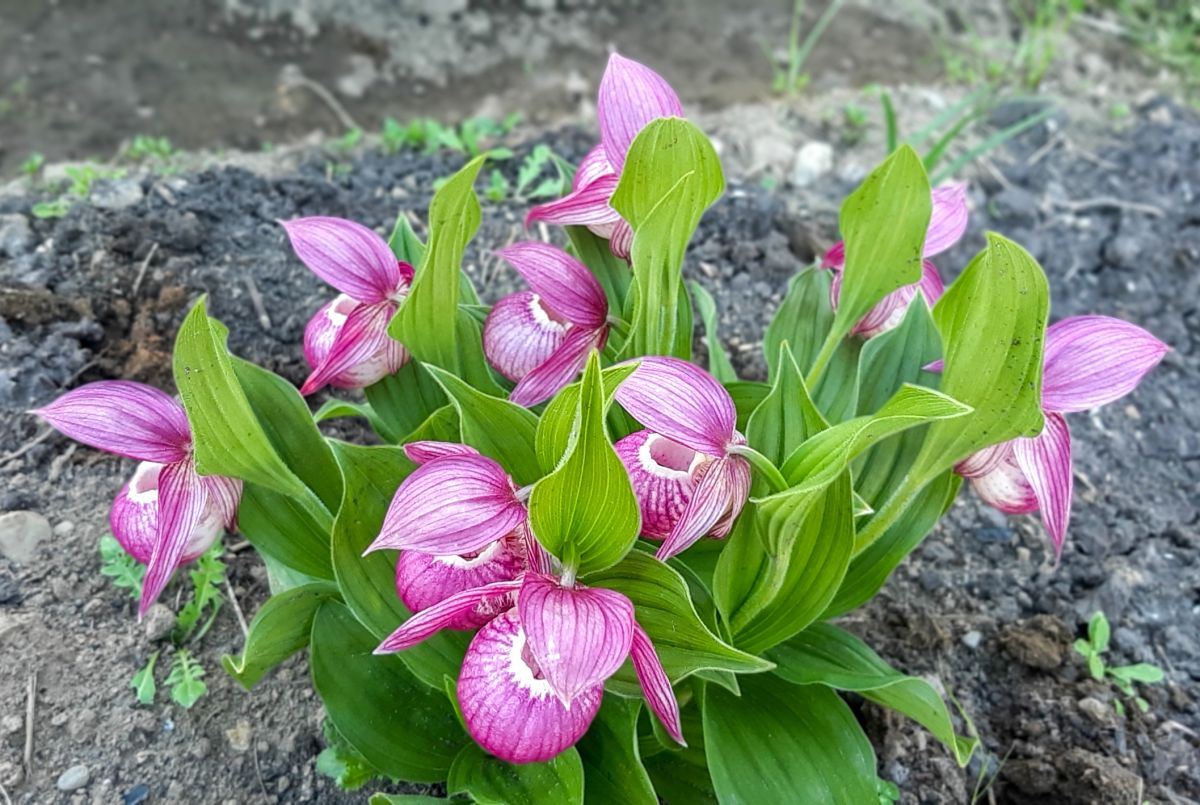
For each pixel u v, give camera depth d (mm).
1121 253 643
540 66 812
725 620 310
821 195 667
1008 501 311
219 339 268
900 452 350
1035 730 421
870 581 353
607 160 315
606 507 245
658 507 275
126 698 385
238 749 379
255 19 818
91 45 777
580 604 240
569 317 317
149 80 757
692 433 255
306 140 729
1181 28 877
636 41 835
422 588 268
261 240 554
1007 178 703
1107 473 533
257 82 771
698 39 841
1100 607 467
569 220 315
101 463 455
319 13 827
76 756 367
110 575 416
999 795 411
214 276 526
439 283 315
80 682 386
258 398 338
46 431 456
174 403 295
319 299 535
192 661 397
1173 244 656
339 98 769
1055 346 277
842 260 345
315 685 325
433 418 328
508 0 856
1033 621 453
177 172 597
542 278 315
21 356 471
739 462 265
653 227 286
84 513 436
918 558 483
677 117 269
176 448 293
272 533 338
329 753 372
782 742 329
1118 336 274
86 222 534
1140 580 483
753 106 749
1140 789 396
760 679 348
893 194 286
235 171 594
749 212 616
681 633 275
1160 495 525
